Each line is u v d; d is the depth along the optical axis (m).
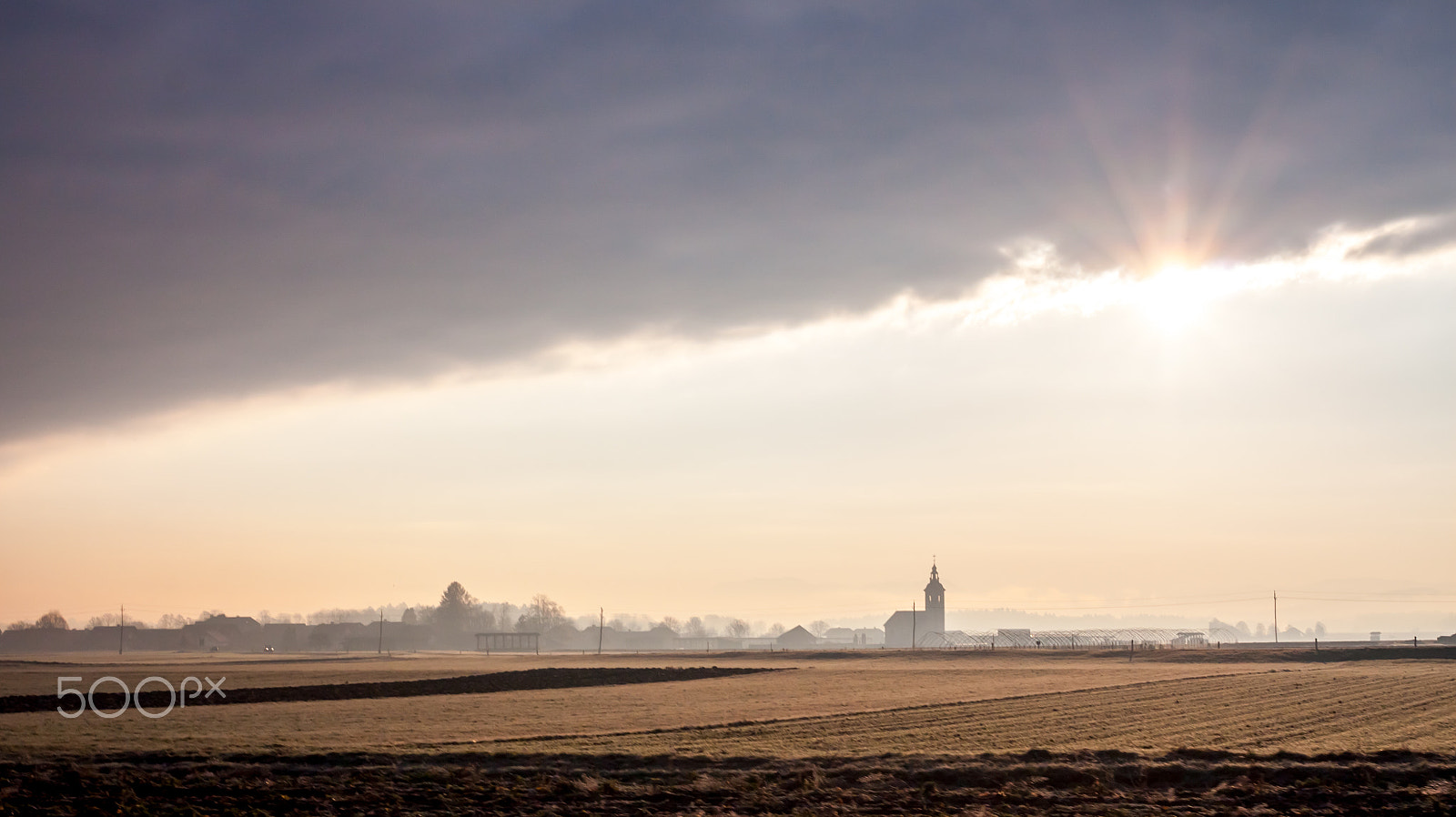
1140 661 138.88
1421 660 128.75
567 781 38.62
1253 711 64.19
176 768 43.53
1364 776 37.38
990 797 35.53
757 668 125.75
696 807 34.88
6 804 35.44
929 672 114.56
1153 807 33.88
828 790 37.28
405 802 36.09
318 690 89.62
